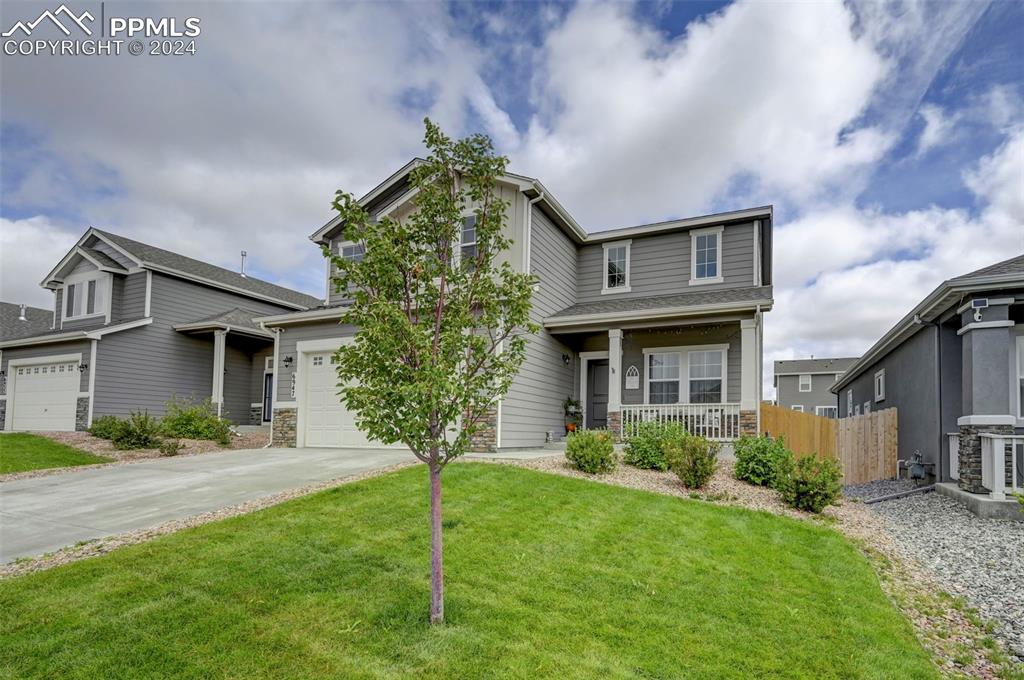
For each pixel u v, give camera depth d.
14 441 14.12
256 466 10.21
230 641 3.67
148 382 18.70
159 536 5.73
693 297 13.61
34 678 3.26
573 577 4.91
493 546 5.48
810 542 6.39
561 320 13.15
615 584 4.83
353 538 5.51
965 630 4.62
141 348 18.58
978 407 9.05
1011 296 8.97
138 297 19.05
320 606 4.17
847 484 12.88
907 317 11.43
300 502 6.66
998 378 8.94
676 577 5.07
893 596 5.23
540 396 13.27
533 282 4.67
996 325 8.98
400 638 3.79
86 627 3.79
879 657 3.92
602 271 15.61
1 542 5.68
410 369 3.99
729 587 4.94
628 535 6.01
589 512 6.70
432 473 4.15
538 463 9.52
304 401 14.48
